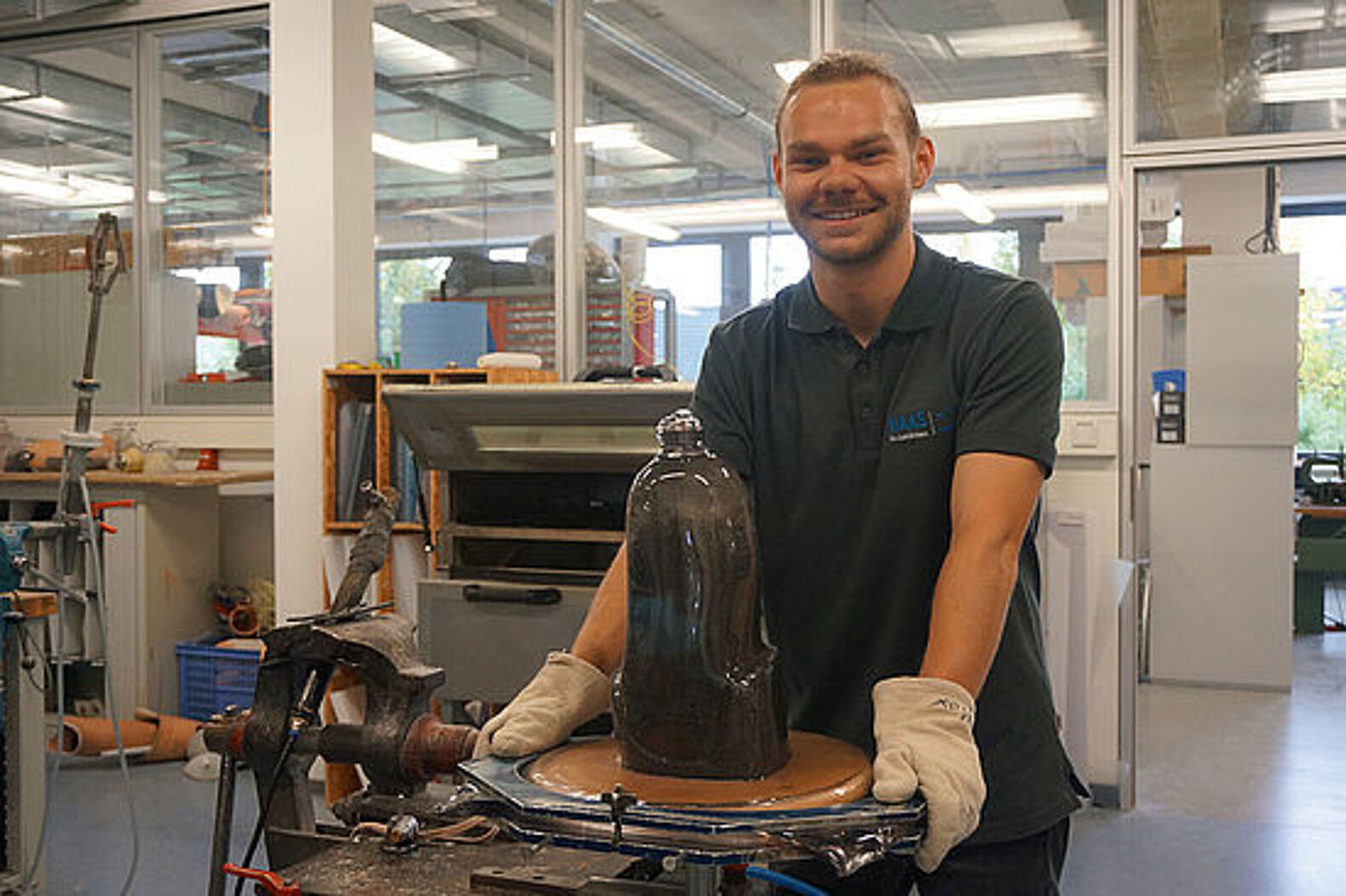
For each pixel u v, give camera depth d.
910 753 1.00
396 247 5.17
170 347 5.57
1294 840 3.78
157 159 5.57
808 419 1.39
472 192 5.06
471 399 3.09
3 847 3.04
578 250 4.96
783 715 1.06
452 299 5.10
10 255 5.81
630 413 2.99
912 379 1.33
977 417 1.27
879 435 1.36
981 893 1.39
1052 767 1.41
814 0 4.56
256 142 5.40
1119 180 4.20
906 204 1.22
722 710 1.01
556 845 0.96
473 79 5.04
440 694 3.29
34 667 3.04
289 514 4.29
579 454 3.14
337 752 1.46
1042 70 4.28
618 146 4.93
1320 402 10.52
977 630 1.15
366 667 1.46
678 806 0.94
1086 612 4.01
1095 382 4.22
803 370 1.40
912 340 1.34
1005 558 1.19
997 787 1.37
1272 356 5.77
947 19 4.41
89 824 3.87
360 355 4.36
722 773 1.01
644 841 0.92
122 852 3.62
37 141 5.77
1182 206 6.85
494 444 3.21
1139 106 4.19
